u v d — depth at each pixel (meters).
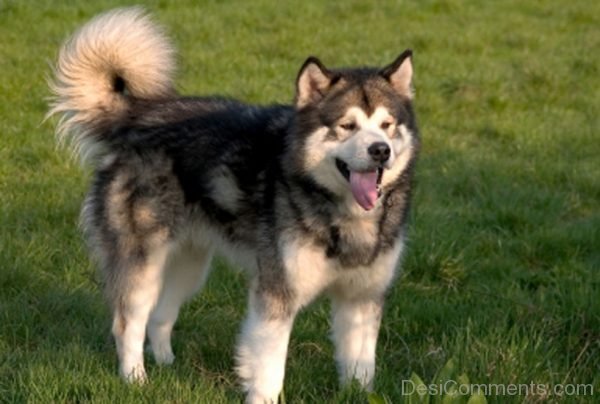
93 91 9.28
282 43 21.31
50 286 10.41
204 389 8.01
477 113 17.64
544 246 11.78
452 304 10.03
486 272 11.12
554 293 10.21
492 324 9.20
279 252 7.98
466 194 13.84
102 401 7.62
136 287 8.70
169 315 9.20
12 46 19.98
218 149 8.55
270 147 8.30
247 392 8.04
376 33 22.61
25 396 7.77
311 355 9.05
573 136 16.33
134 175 8.80
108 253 8.84
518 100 18.27
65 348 8.73
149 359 9.23
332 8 24.61
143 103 9.30
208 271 9.74
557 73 19.61
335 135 7.89
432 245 11.20
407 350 9.08
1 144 14.54
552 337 9.05
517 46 22.33
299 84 8.12
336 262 8.01
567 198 13.61
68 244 11.48
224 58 19.92
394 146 7.94
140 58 9.30
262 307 8.04
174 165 8.71
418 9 24.98
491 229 12.52
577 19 24.94
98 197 8.98
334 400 7.80
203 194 8.62
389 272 8.22
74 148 9.52
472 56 21.17
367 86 8.09
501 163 14.99
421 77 19.23
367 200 7.68
